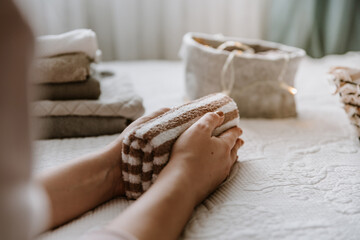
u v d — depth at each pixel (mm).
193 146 440
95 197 438
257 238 373
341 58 1561
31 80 213
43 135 659
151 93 1030
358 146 669
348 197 468
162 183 390
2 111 191
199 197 424
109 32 1560
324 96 1044
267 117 861
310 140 702
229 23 1688
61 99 677
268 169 554
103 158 452
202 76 863
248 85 831
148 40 1607
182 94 1024
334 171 553
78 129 671
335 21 1651
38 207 226
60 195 399
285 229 390
